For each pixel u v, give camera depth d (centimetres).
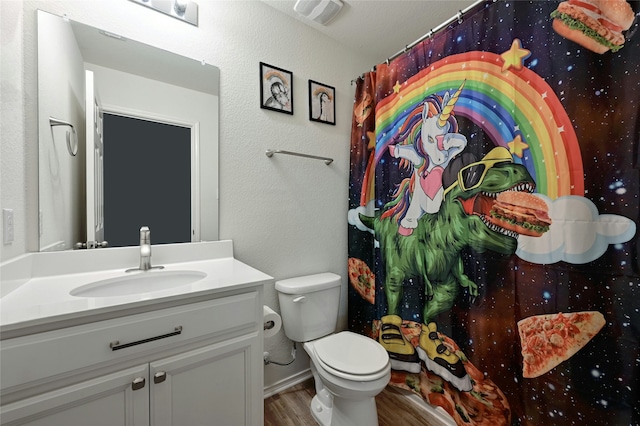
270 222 162
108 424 76
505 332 116
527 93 110
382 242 169
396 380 159
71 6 110
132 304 78
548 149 104
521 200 111
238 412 99
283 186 167
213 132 143
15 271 88
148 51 126
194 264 130
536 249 107
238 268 122
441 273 139
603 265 92
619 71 89
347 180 198
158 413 83
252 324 102
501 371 117
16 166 92
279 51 164
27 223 99
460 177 131
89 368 73
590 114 94
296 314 153
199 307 90
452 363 134
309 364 176
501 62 117
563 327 100
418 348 151
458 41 132
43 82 103
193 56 137
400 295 159
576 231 97
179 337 86
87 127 113
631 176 87
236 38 149
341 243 195
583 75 96
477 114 125
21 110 96
